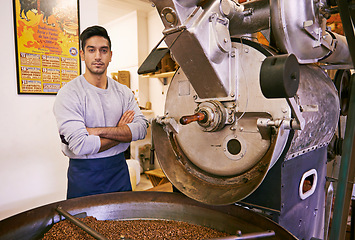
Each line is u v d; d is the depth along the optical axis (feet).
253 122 2.64
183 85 3.18
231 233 2.86
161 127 3.33
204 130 2.82
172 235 2.87
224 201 2.60
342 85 4.17
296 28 2.57
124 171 4.88
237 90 2.73
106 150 4.56
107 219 3.35
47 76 6.94
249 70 2.64
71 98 4.38
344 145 2.33
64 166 7.47
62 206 3.14
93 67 4.49
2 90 6.29
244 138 2.72
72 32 7.29
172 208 3.34
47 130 7.09
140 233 2.90
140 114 5.18
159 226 3.10
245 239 2.25
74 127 4.16
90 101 4.54
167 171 3.21
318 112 3.00
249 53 2.64
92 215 3.30
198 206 3.18
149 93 13.80
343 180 2.26
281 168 2.56
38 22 6.66
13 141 6.55
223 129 2.88
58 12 6.98
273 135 2.51
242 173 2.82
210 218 3.07
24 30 6.46
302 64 3.14
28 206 6.86
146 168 13.58
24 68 6.54
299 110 2.31
